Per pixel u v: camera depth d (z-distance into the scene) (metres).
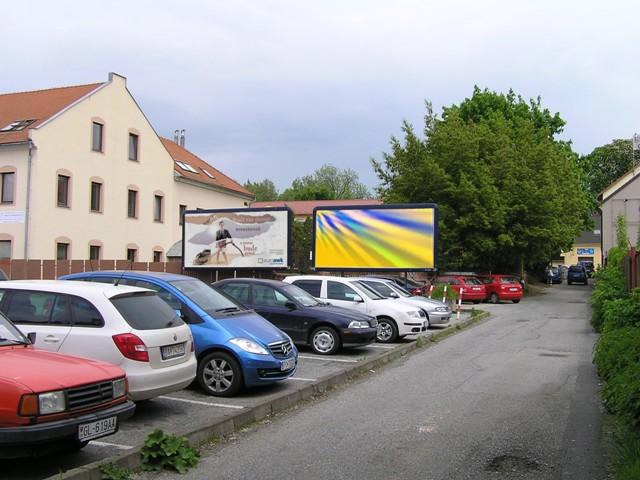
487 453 6.32
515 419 7.75
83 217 34.59
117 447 6.30
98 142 36.03
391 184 37.56
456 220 34.59
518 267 41.94
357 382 10.38
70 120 33.78
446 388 9.80
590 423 7.55
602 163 72.50
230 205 50.94
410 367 11.98
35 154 31.66
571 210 42.41
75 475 5.07
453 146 35.53
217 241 27.91
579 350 14.41
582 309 28.34
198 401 8.52
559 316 24.50
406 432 7.11
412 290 26.11
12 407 4.86
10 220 31.80
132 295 7.56
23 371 5.14
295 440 6.77
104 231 36.19
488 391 9.55
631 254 16.94
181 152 51.19
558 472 5.75
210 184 47.16
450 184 34.59
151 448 5.79
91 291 7.36
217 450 6.37
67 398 5.14
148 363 7.04
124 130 37.91
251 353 8.77
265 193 100.94
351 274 29.59
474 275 32.88
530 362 12.55
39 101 36.09
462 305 30.95
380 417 7.85
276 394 9.04
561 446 6.58
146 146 39.97
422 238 24.92
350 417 7.85
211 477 5.53
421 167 35.12
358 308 15.83
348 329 12.74
